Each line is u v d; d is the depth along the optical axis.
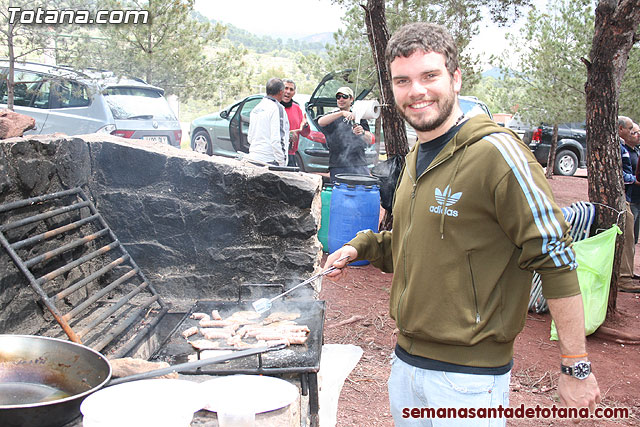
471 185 1.82
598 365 4.55
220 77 11.23
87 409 1.61
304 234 3.64
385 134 6.75
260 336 2.62
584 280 4.91
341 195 6.17
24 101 8.66
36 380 2.01
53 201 3.25
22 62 8.17
